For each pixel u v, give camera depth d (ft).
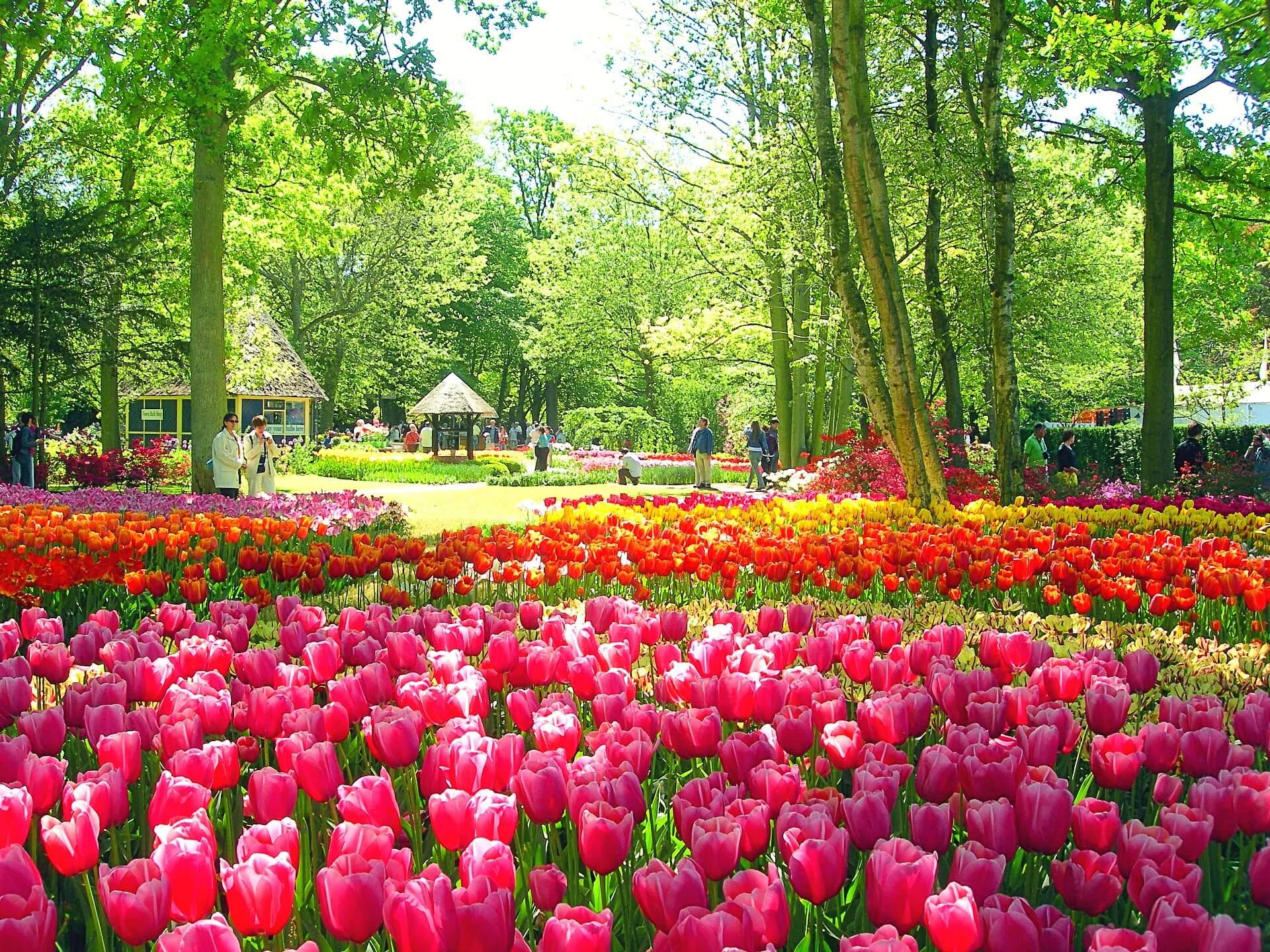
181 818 8.30
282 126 79.10
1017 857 8.94
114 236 81.20
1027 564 21.29
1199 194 70.28
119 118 79.36
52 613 21.95
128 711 12.27
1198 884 6.99
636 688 13.25
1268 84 44.11
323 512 44.37
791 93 66.33
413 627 15.58
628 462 101.96
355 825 7.42
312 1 61.82
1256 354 94.79
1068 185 77.05
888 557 23.04
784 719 10.15
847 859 7.90
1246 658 15.64
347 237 90.43
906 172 59.93
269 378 139.33
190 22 54.95
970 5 53.83
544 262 157.48
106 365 87.40
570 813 8.30
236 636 14.71
